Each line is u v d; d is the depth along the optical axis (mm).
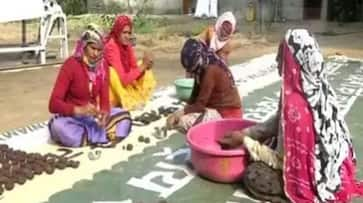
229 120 4941
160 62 11125
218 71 5160
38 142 5324
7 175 4355
